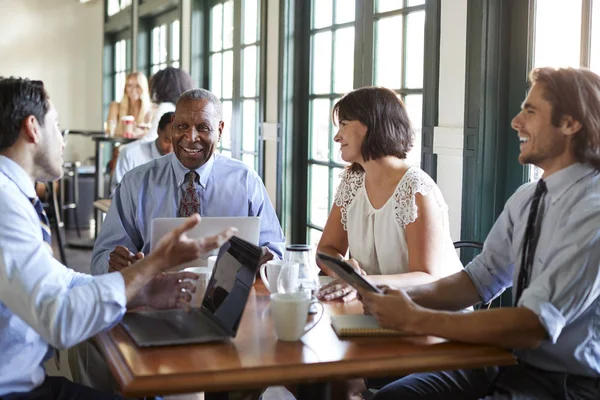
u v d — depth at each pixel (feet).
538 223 6.16
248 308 6.59
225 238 5.68
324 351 5.36
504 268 6.87
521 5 8.87
